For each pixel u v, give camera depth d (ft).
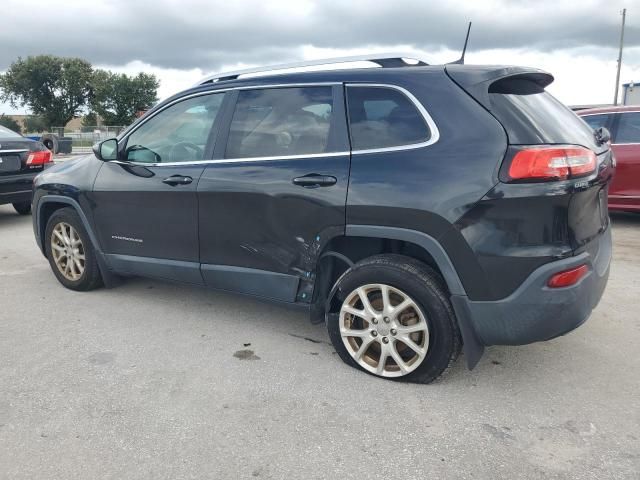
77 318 14.32
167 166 13.47
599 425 9.29
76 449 8.75
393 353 10.64
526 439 8.95
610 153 11.43
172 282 14.17
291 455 8.58
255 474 8.15
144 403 10.09
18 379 11.02
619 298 15.48
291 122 11.73
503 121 9.47
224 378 11.03
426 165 9.88
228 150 12.53
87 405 10.03
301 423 9.43
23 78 215.31
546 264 9.18
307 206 11.09
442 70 10.28
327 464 8.36
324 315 12.05
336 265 12.03
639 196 23.68
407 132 10.29
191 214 12.97
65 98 222.89
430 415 9.65
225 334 13.28
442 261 9.76
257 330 13.52
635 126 23.79
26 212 30.71
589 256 9.74
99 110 214.69
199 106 13.30
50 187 16.01
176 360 11.86
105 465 8.38
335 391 10.48
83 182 15.21
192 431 9.21
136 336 13.15
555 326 9.44
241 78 12.75
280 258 11.80
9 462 8.45
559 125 10.09
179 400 10.19
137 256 14.49
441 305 9.98
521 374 11.09
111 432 9.20
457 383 10.72
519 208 9.14
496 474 8.11
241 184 12.00
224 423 9.44
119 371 11.35
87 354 12.17
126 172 14.29
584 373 11.12
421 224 9.82
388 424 9.39
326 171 10.89
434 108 10.03
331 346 12.59
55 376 11.14
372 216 10.30
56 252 16.58
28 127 207.00
